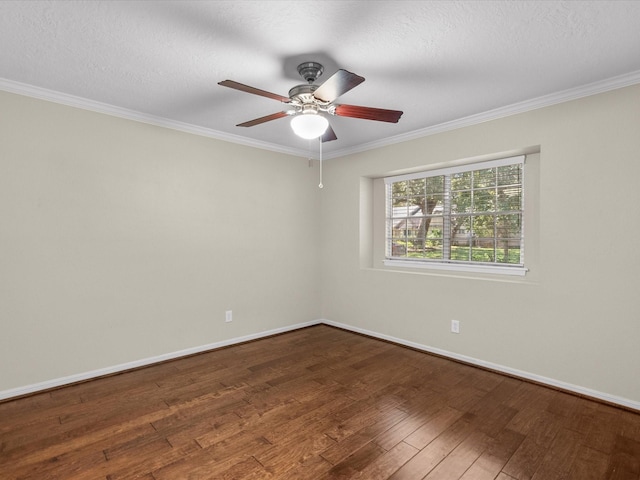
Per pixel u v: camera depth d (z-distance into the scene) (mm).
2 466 1862
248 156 4059
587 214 2639
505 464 1899
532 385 2881
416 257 4094
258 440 2113
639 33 1921
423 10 1730
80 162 2930
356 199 4375
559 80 2510
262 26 1872
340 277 4602
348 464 1898
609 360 2557
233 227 3934
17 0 1648
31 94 2682
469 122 3256
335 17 1789
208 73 2430
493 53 2141
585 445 2061
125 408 2500
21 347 2676
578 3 1670
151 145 3328
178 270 3521
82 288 2953
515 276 3250
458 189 3715
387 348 3830
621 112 2482
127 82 2580
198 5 1693
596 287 2607
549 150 2812
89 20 1818
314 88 2152
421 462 1918
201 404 2564
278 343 4012
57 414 2410
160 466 1874
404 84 2576
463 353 3398
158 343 3395
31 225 2711
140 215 3268
